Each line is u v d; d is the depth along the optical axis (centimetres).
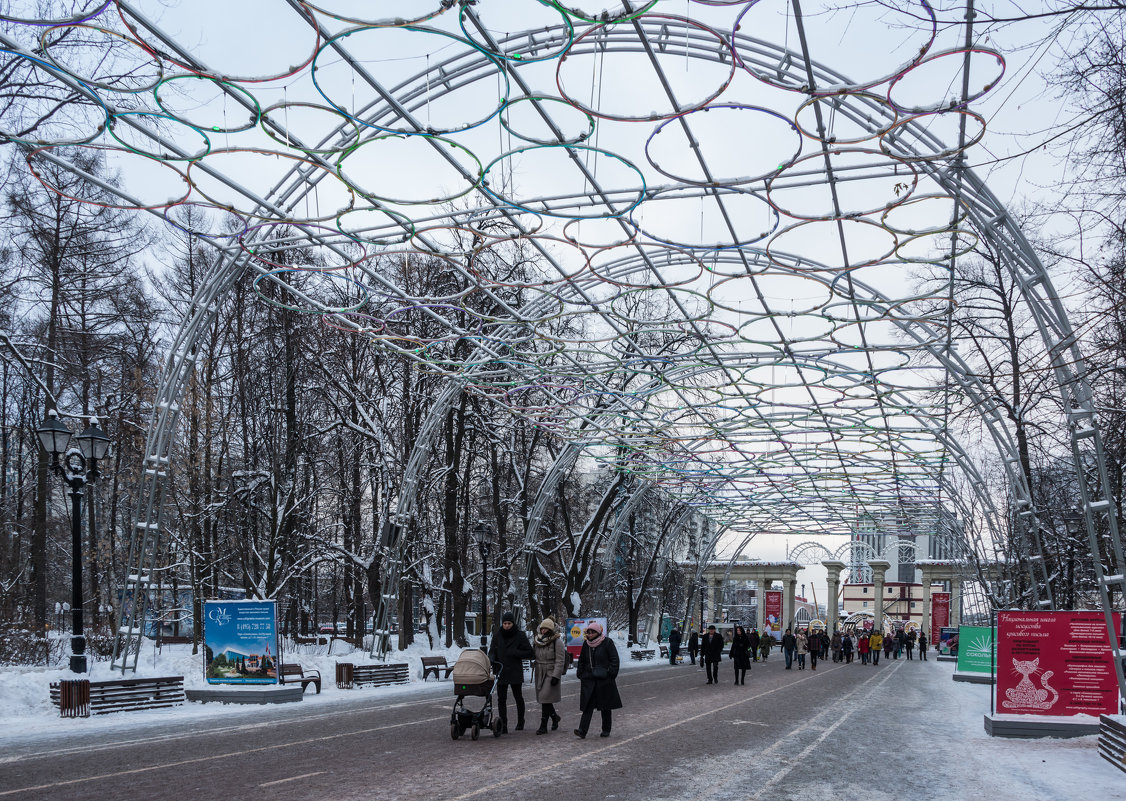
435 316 1933
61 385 2975
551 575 4275
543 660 1449
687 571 6359
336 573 4406
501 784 952
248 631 1945
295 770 1037
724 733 1484
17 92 1481
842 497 4384
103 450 1906
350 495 3616
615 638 4756
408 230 1474
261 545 3653
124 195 1328
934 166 1335
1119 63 877
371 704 1912
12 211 2306
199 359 3136
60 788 920
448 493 3422
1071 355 1389
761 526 5775
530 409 2788
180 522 3209
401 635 3212
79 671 1812
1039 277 1435
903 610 9662
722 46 1206
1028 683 1523
